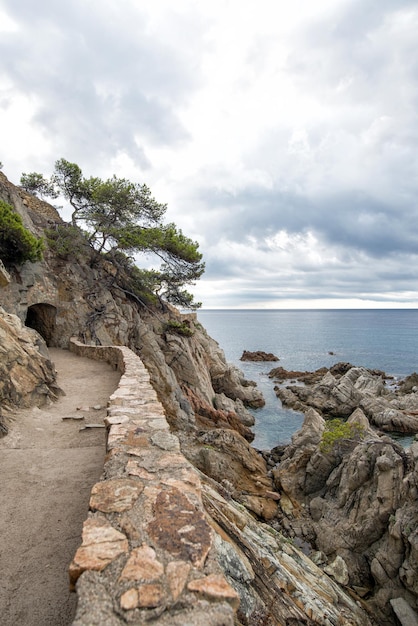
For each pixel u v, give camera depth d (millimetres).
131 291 35594
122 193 31469
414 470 13625
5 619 3574
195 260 34844
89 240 33938
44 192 38875
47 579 4105
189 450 22453
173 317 39312
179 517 3648
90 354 21078
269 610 6410
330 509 16938
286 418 39250
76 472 6648
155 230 32344
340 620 9305
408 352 96125
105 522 3527
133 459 4980
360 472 16297
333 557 14500
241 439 24094
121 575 2811
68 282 30109
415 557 11742
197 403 32344
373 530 13945
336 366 59719
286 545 12461
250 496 19203
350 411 39000
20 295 25828
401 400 39969
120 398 8398
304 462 20766
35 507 5488
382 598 12000
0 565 4277
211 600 2645
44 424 9234
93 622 2363
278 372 62469
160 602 2570
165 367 30688
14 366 10391
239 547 7461
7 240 23391
